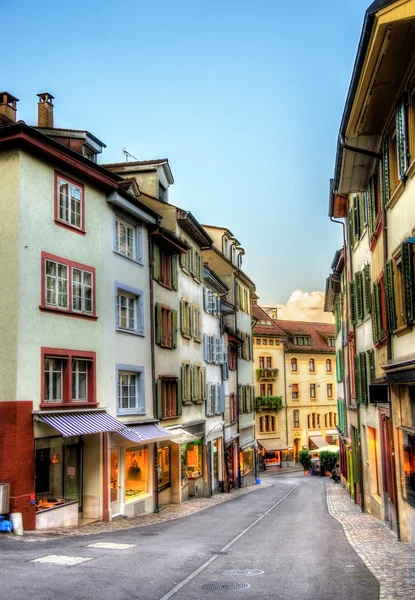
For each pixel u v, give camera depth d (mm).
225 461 35281
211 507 25031
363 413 22562
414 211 11586
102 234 19594
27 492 15312
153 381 22719
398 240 13234
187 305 28484
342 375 34844
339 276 33906
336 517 20875
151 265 23156
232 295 41219
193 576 10250
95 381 18562
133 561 11516
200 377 30078
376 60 11289
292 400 68750
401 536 14195
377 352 18125
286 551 12992
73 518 17125
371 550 12852
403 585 9211
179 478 26078
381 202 14852
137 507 20969
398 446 14422
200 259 31172
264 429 65688
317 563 11422
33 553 12133
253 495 33375
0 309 15672
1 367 15484
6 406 15297
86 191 18891
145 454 22328
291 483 46469
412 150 11672
